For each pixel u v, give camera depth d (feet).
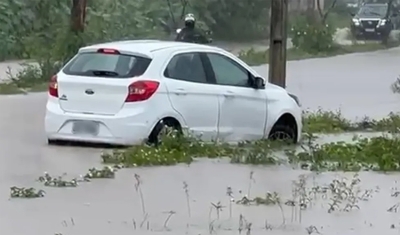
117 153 80.12
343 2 377.91
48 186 68.39
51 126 85.15
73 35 163.53
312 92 154.81
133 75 82.84
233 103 88.33
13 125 103.24
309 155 81.56
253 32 324.80
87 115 83.66
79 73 84.84
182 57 85.92
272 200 63.77
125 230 55.77
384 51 276.41
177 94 83.97
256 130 90.84
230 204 63.00
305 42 264.31
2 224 57.06
